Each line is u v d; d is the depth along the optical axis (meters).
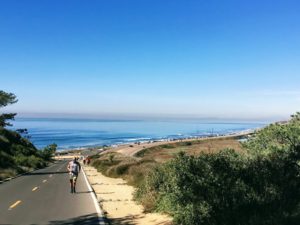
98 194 21.89
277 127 16.17
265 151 14.71
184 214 11.13
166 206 13.60
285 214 10.13
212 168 11.95
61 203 17.48
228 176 11.89
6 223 12.62
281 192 11.64
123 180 32.91
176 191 11.72
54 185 27.33
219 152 13.30
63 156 147.88
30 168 55.31
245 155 14.56
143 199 16.61
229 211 10.91
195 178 11.66
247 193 11.45
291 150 13.85
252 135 17.55
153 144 163.25
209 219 10.88
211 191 11.34
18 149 74.00
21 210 15.39
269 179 12.20
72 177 22.28
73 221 12.98
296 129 15.71
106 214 14.88
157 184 16.75
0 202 17.83
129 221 13.35
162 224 12.17
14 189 24.31
